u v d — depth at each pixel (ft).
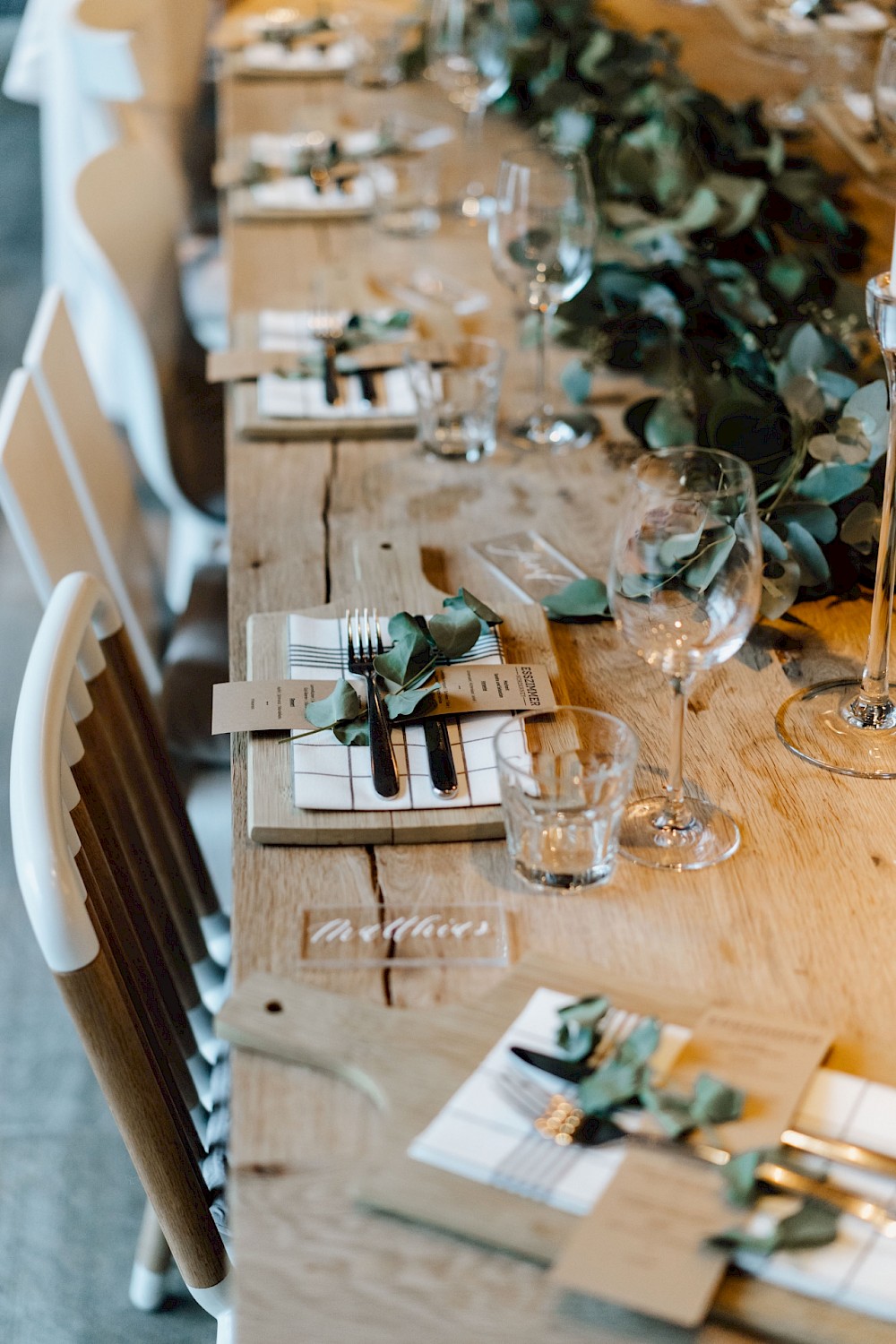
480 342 5.02
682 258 5.03
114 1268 5.59
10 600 9.84
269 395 5.08
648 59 7.55
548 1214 2.18
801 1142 2.24
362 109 8.35
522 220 4.68
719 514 2.76
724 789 3.27
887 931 2.85
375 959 2.77
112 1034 3.08
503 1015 2.56
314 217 6.95
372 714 3.26
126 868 3.80
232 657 3.79
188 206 10.47
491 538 4.35
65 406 5.24
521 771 2.82
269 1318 2.10
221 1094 3.88
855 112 7.68
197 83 11.66
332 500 4.59
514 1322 2.10
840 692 3.62
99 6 9.30
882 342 3.13
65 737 3.54
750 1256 2.07
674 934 2.84
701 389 4.50
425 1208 2.20
